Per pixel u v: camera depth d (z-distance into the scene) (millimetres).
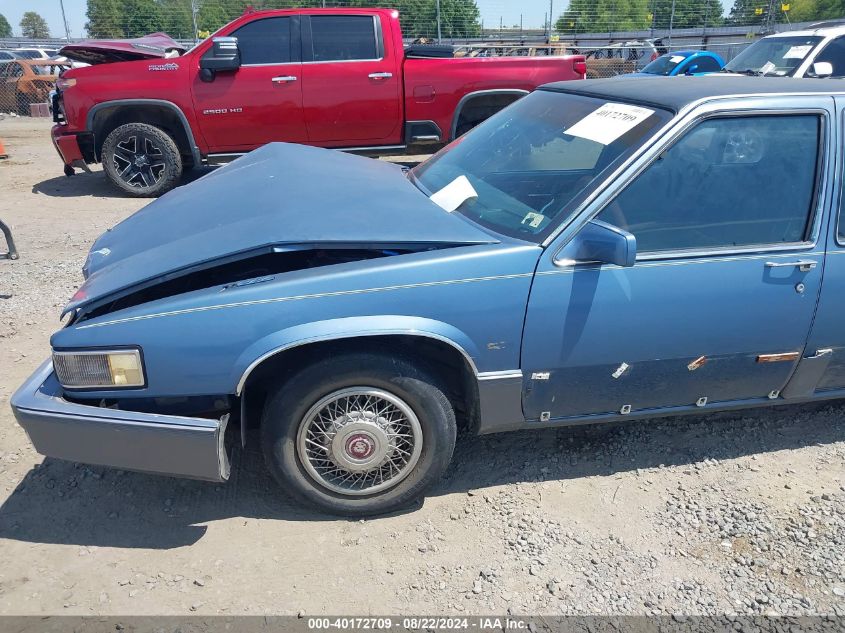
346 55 8422
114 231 3439
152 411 2707
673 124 2887
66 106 8438
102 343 2586
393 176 3857
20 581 2602
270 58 8352
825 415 3773
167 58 8422
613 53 23438
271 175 3654
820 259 3004
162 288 2879
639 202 2883
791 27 25094
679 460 3396
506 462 3355
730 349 3025
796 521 3002
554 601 2578
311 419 2748
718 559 2795
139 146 8680
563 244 2768
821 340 3125
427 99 8586
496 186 3246
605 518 3004
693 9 27375
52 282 5574
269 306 2596
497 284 2717
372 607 2533
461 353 2756
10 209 8109
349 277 2637
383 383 2725
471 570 2715
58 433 2604
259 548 2795
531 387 2910
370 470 2855
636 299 2838
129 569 2676
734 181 2975
